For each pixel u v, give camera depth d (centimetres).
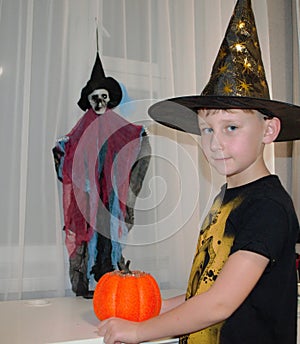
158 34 150
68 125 136
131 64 146
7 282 127
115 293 95
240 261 82
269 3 171
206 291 86
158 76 148
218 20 156
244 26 105
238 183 97
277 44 170
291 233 89
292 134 116
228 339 87
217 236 95
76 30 140
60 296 130
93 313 108
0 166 130
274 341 89
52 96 137
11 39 134
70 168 127
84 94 133
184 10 154
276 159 166
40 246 131
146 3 149
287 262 90
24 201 130
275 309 88
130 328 87
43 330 94
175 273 131
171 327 84
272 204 87
